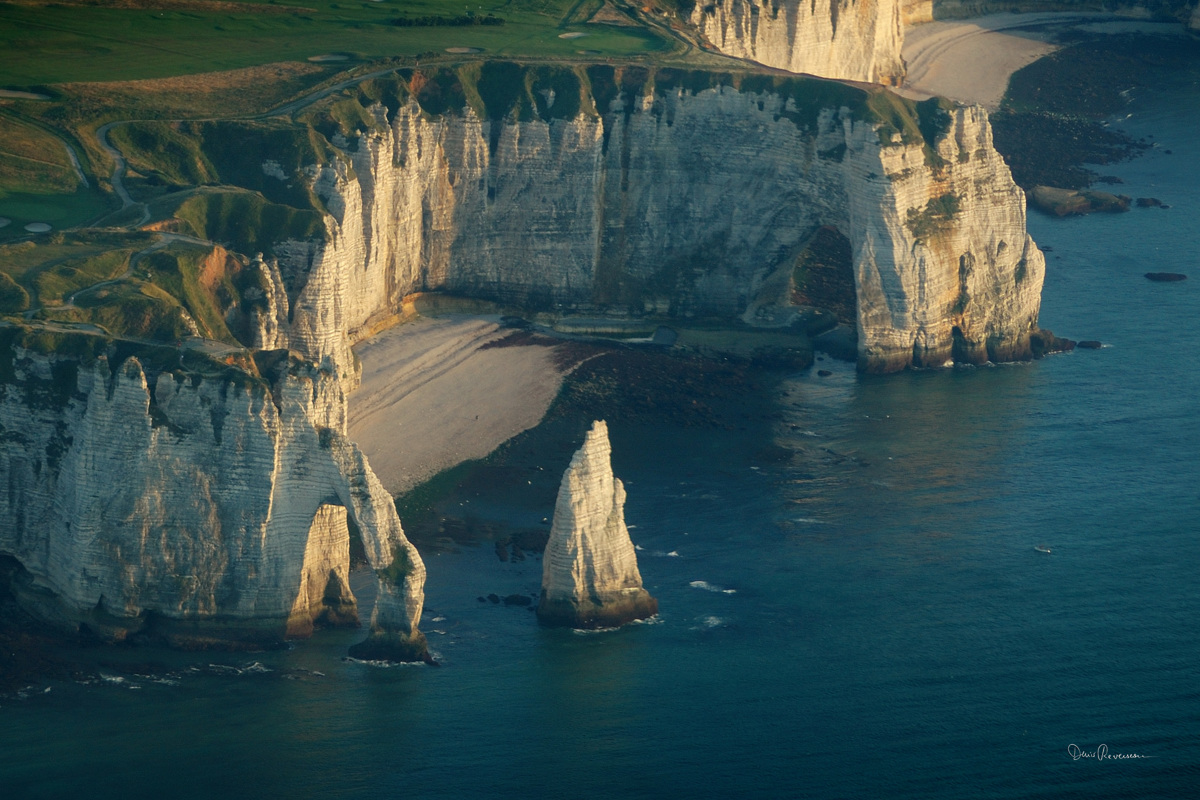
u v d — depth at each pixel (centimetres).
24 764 19225
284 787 19112
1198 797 19738
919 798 19662
